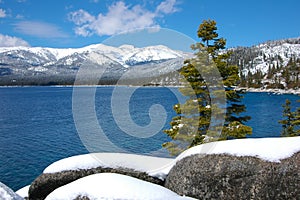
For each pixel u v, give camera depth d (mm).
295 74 102688
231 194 4465
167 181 5359
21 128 33969
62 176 5727
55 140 26469
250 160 4496
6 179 17438
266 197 4172
